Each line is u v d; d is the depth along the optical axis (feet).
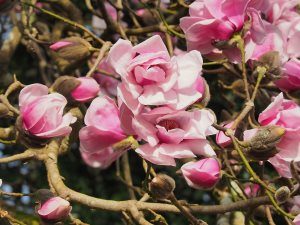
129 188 7.16
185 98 4.58
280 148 5.01
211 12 5.18
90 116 4.79
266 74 5.40
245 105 5.20
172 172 10.05
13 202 10.84
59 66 6.85
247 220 5.15
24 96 5.00
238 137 5.12
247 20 5.28
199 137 4.58
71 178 11.93
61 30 7.52
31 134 5.00
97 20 8.61
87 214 11.27
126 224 5.55
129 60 4.57
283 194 4.86
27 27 6.79
